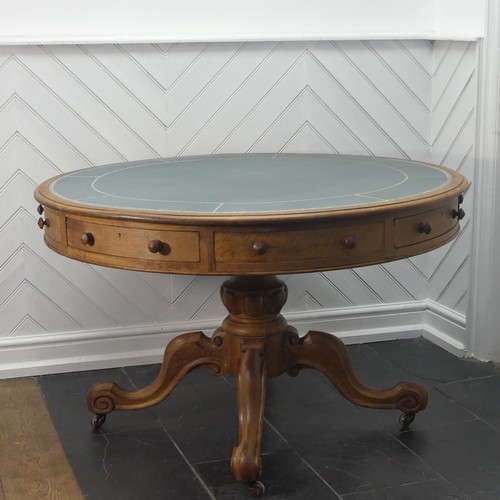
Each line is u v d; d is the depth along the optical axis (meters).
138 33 2.88
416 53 3.12
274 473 2.28
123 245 1.98
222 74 2.96
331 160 2.72
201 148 3.00
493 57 2.83
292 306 3.19
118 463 2.35
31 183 2.89
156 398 2.53
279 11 2.98
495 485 2.20
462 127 3.01
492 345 3.02
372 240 2.00
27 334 2.98
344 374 2.48
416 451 2.38
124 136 2.93
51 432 2.54
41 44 2.78
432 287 3.28
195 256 1.93
